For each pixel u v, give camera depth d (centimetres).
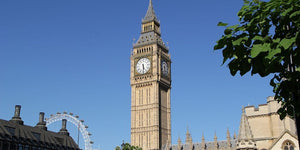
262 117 9475
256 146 9081
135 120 16362
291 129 8944
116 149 9725
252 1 1669
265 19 1588
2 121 10269
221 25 1645
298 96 1638
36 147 11169
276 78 1812
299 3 1518
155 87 16312
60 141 12681
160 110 16488
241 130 8619
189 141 15912
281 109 1959
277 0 1544
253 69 1588
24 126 11219
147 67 16675
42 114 12862
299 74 1598
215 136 14250
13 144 10131
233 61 1641
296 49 1523
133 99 16662
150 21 17512
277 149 7725
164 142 16275
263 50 1438
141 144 15925
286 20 1542
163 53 17300
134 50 17275
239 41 1536
